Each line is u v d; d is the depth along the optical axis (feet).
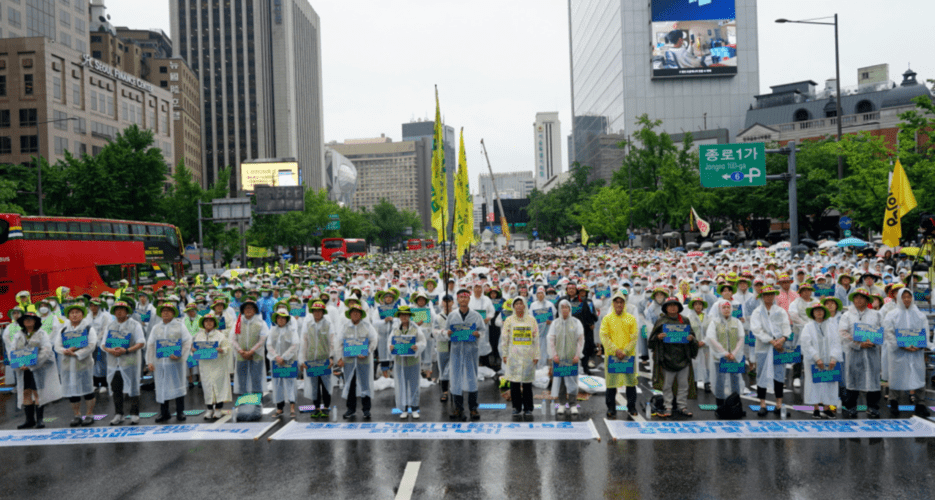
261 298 55.62
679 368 33.81
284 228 206.18
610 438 30.58
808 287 37.19
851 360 33.68
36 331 35.19
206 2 479.00
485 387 43.47
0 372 50.37
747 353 40.27
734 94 304.09
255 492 24.85
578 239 348.38
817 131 241.76
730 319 35.55
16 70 241.76
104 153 149.89
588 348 45.91
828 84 291.58
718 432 30.89
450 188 196.44
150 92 318.45
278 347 35.73
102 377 44.11
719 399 34.83
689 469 26.16
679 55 301.02
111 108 285.43
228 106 476.54
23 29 260.62
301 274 95.55
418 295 45.01
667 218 171.22
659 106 304.09
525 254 175.22
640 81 304.09
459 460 27.91
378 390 43.19
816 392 33.17
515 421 34.17
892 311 33.91
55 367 36.24
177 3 478.18
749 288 47.55
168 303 35.42
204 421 35.55
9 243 66.33
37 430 34.22
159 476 26.76
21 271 66.44
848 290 51.24
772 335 33.86
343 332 35.27
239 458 28.81
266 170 290.15
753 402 37.40
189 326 38.88
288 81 504.84
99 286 78.33
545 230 346.13
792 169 92.94
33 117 241.96
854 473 25.38
